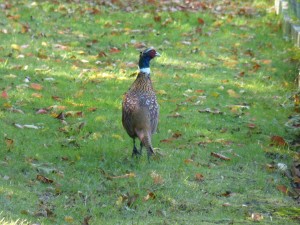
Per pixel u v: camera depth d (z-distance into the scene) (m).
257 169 12.49
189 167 12.21
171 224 10.22
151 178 11.60
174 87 16.44
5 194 10.43
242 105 15.66
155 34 20.88
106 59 18.14
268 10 24.58
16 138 12.61
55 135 13.03
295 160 13.09
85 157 12.24
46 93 15.13
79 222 10.02
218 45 20.31
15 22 20.14
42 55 17.52
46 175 11.39
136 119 11.77
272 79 17.67
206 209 10.91
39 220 9.83
